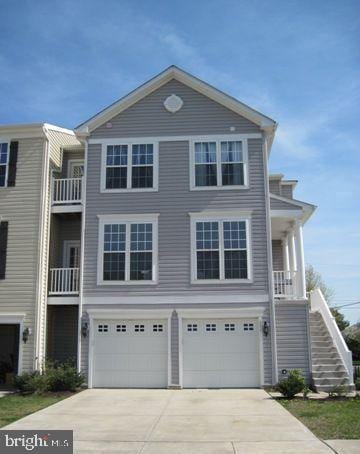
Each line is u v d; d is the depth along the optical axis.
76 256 20.91
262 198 18.70
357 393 15.77
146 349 18.09
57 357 20.06
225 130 19.34
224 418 12.24
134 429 11.16
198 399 15.22
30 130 19.59
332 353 17.84
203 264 18.33
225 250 18.36
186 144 19.33
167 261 18.44
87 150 19.56
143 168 19.25
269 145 20.42
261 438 10.12
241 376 17.70
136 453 9.20
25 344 18.11
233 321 18.08
